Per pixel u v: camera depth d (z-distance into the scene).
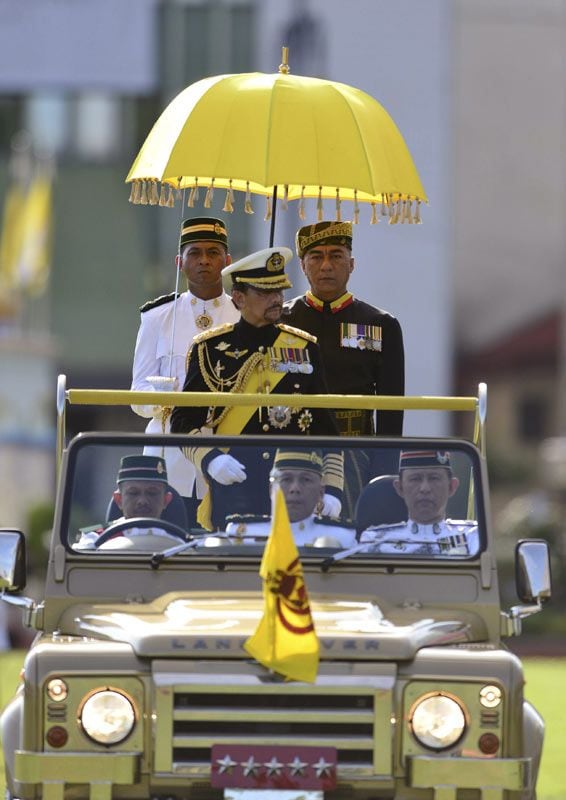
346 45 115.50
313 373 28.16
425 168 116.00
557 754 40.06
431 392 116.31
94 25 121.00
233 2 118.00
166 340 32.50
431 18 115.06
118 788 22.33
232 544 25.09
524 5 166.50
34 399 98.12
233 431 27.42
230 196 31.70
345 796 22.41
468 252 167.62
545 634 83.88
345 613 23.86
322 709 22.31
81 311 128.50
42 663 22.48
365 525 25.28
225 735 22.28
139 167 29.09
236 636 22.52
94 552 24.94
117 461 25.39
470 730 22.45
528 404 165.62
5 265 104.38
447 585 24.94
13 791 22.77
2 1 121.25
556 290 167.25
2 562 24.58
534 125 167.38
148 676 22.38
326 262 31.55
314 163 28.05
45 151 122.44
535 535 98.06
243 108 28.31
